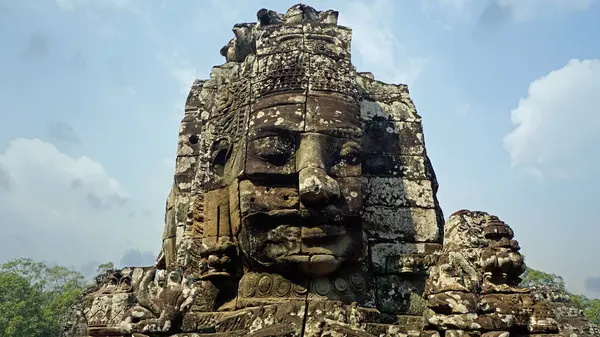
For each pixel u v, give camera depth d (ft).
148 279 16.80
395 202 22.68
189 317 18.21
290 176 18.71
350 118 19.94
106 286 25.62
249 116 20.12
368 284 20.18
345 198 18.66
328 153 19.10
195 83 29.48
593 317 90.63
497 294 15.88
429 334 15.01
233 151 20.58
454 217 17.99
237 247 19.66
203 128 25.62
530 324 15.34
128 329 15.71
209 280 19.79
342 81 20.54
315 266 17.95
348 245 18.47
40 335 86.28
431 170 25.17
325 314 16.37
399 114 24.76
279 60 20.67
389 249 21.68
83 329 31.14
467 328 14.28
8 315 83.87
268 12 23.41
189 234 22.97
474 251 16.65
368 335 15.66
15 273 93.97
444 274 15.33
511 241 16.65
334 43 21.38
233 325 16.98
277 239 18.19
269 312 16.57
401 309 20.24
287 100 19.65
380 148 23.81
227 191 20.42
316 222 18.25
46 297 100.68
